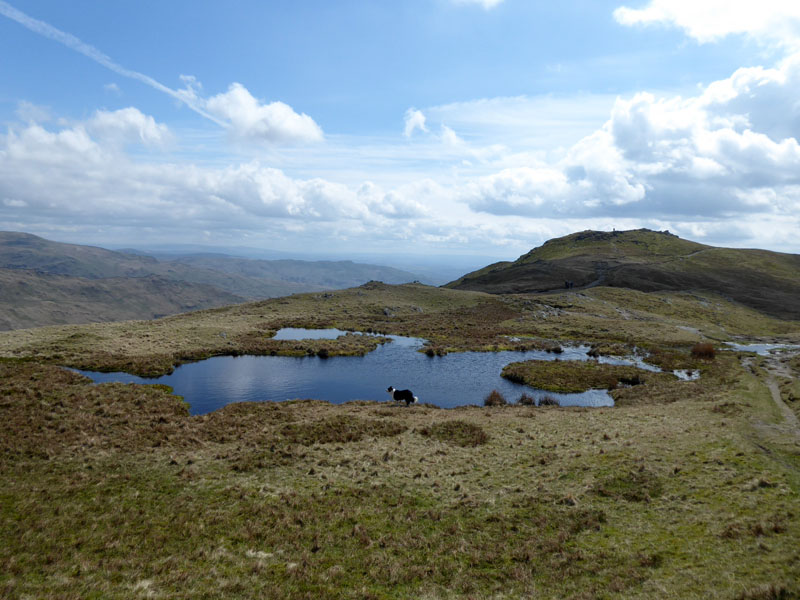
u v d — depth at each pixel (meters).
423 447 29.12
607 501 19.66
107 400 37.16
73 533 16.58
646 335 94.94
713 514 17.19
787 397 40.38
